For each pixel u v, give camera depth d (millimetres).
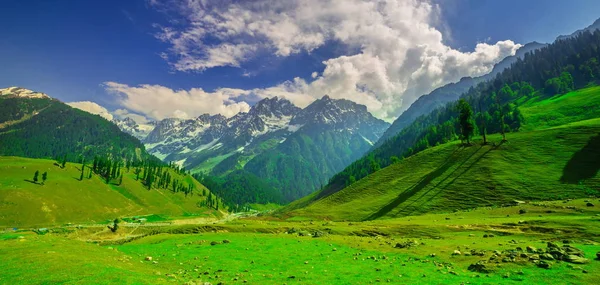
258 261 36281
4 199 186500
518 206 72688
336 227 69062
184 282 24500
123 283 21641
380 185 133500
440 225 61062
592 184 81250
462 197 95625
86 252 34062
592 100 195375
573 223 48719
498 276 25453
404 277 26891
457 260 32875
